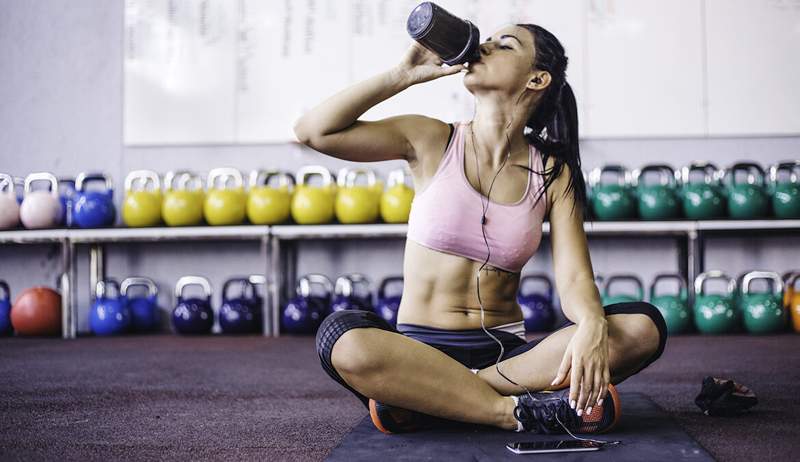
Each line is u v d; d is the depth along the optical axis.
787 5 4.57
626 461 1.40
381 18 4.77
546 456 1.43
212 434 1.78
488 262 1.65
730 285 4.14
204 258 4.90
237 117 4.85
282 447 1.63
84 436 1.77
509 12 4.68
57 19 4.97
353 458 1.45
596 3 4.65
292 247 4.86
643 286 4.69
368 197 4.29
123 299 4.55
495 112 1.62
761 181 4.43
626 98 4.65
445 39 1.51
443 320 1.68
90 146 4.95
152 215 4.43
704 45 4.61
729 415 1.91
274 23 4.82
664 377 2.60
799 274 4.29
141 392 2.42
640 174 4.38
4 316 4.48
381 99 1.60
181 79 4.87
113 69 4.95
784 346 3.50
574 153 1.69
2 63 4.97
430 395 1.55
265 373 2.86
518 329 1.74
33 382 2.65
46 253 4.93
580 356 1.46
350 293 4.30
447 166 1.65
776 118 4.59
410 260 1.69
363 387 1.53
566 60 1.66
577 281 1.61
